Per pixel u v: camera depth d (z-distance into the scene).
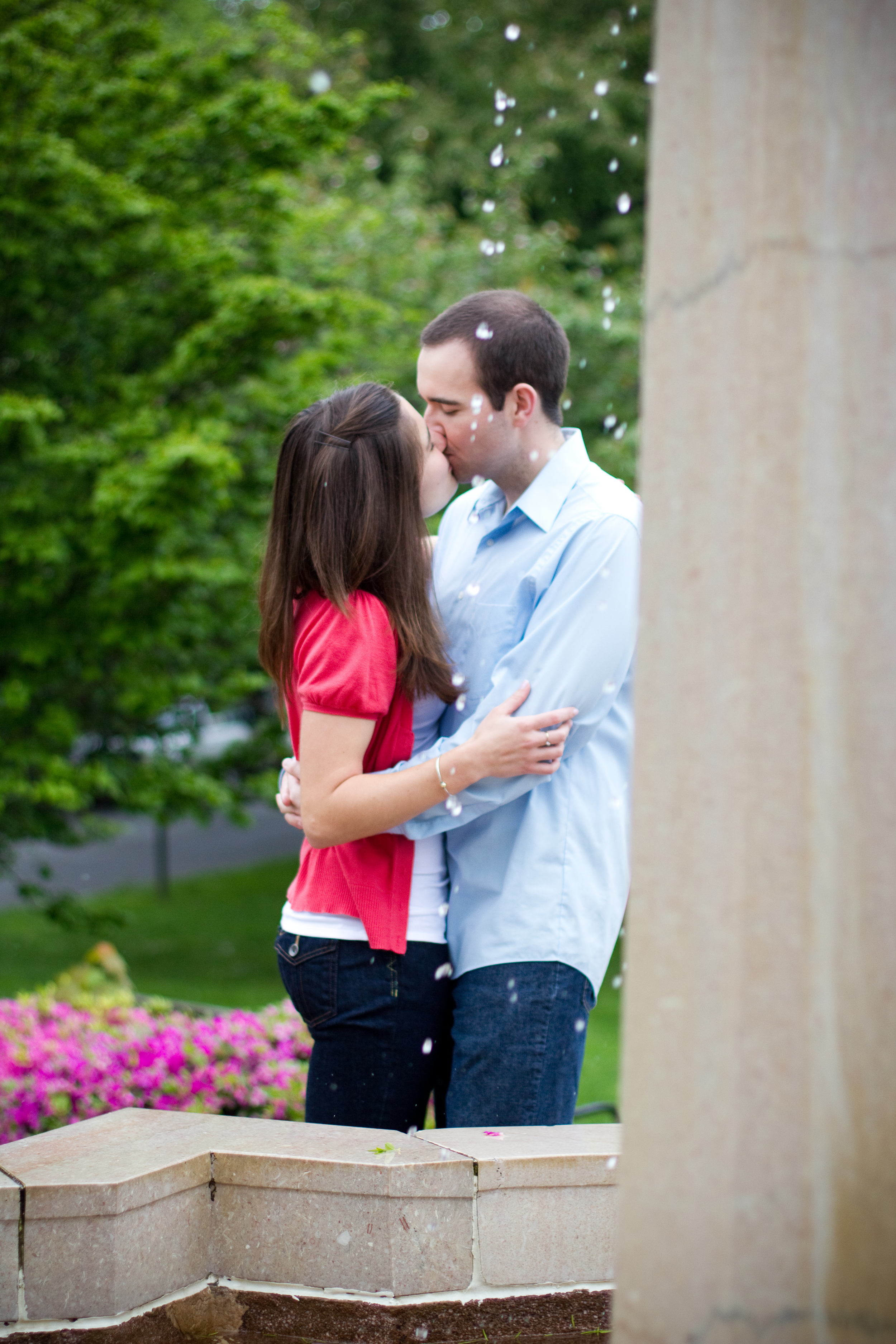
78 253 7.62
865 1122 1.32
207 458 6.61
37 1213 2.00
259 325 7.44
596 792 2.51
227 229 8.36
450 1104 2.45
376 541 2.32
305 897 2.46
